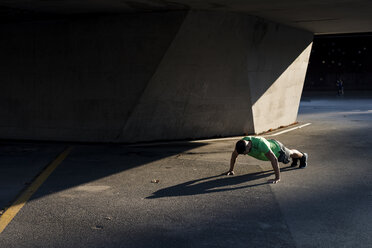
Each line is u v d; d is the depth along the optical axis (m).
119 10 10.32
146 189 6.92
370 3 9.61
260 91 13.03
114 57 11.25
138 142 11.62
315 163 8.80
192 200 6.30
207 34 11.12
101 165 8.76
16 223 5.38
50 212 5.79
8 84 12.15
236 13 11.18
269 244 4.66
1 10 9.93
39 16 10.95
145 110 11.42
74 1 8.79
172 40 10.74
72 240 4.81
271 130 14.12
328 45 42.03
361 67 41.69
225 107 12.27
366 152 9.98
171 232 5.03
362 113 19.39
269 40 13.16
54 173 8.06
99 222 5.39
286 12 11.06
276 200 6.25
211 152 10.14
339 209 5.82
